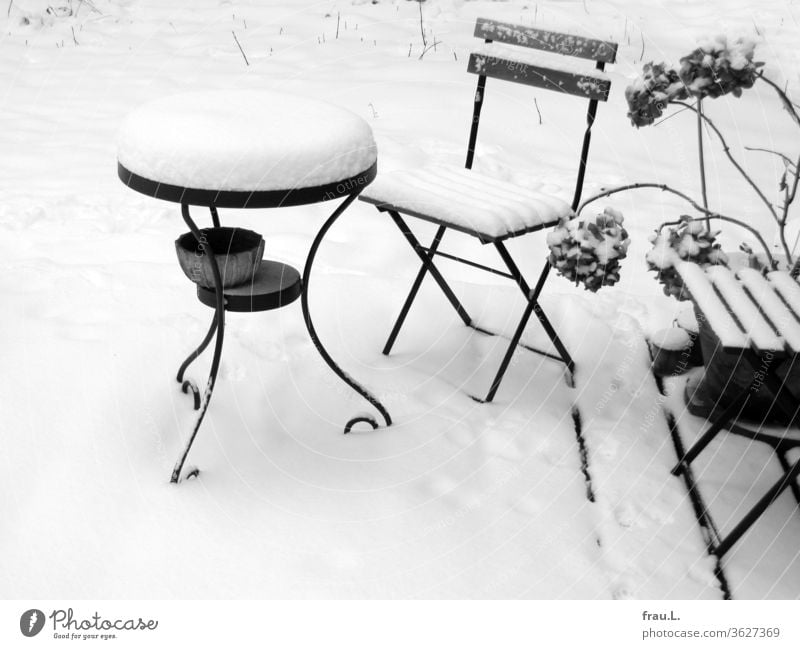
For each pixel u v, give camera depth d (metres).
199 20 7.01
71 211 3.78
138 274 3.13
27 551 1.92
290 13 7.11
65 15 7.12
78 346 2.56
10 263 3.20
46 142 4.70
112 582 1.86
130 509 2.04
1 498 2.03
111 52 6.31
